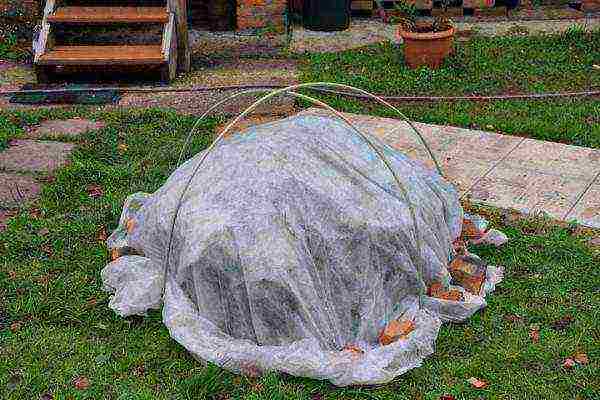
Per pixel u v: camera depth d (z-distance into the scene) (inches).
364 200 165.8
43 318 176.2
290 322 155.6
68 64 328.5
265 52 378.0
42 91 322.0
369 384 151.6
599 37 387.5
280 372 152.9
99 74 348.2
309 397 149.3
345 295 161.5
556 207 225.1
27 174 246.5
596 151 261.7
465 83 328.8
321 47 383.9
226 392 151.6
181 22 343.6
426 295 173.3
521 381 154.2
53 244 206.1
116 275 182.7
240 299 157.3
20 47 379.6
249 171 165.9
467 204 226.4
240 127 284.5
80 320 174.9
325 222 161.0
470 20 427.8
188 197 172.6
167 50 329.7
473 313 173.2
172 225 168.6
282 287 153.8
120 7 356.2
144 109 302.8
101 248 203.6
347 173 171.6
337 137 182.1
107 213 220.7
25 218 218.8
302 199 161.6
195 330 159.9
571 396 150.5
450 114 294.0
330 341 158.7
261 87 328.2
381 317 164.4
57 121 290.8
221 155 176.1
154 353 163.5
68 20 339.6
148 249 181.5
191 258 160.4
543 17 430.0
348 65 352.5
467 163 254.2
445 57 347.3
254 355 153.4
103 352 163.9
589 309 176.1
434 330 162.7
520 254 198.8
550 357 160.2
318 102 168.6
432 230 180.5
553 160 255.4
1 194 233.5
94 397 151.1
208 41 395.5
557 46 376.2
